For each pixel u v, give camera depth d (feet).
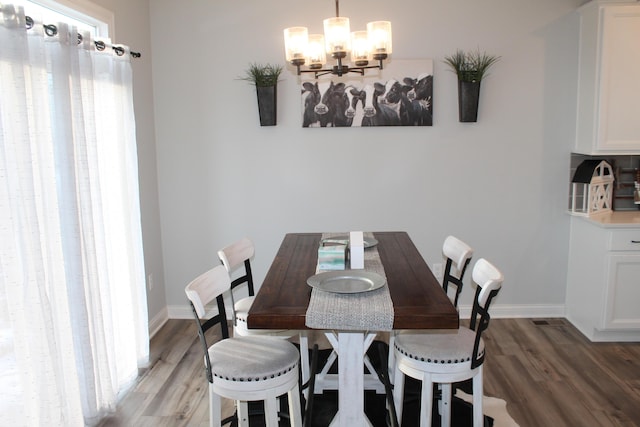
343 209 13.92
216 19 13.28
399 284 7.96
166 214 14.07
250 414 9.37
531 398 10.02
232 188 13.92
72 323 8.79
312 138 13.62
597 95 12.28
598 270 12.35
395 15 13.09
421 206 13.84
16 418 7.28
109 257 10.13
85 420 9.08
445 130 13.51
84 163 8.86
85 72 9.00
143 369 11.40
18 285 7.29
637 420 9.25
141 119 12.81
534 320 13.96
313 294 7.57
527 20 13.05
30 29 7.64
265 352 7.76
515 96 13.34
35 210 7.54
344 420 7.70
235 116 13.61
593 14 12.33
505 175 13.66
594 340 12.59
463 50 13.19
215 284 8.02
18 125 7.27
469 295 14.16
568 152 13.55
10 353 7.15
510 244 13.97
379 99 13.32
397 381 8.52
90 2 10.15
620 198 13.91
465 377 7.80
